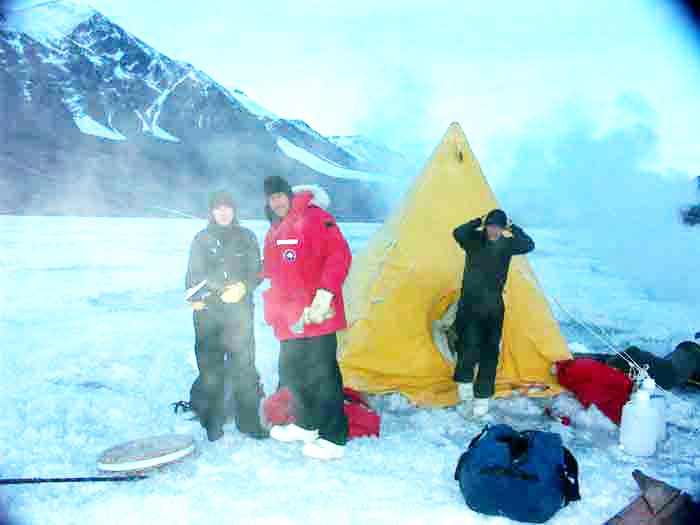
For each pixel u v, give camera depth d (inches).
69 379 204.5
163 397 187.0
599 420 165.5
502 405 177.9
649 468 139.9
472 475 117.3
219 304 151.6
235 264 153.1
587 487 128.6
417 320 187.8
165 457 132.7
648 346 267.4
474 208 198.2
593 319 329.7
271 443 149.7
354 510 117.5
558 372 182.5
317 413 142.7
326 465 137.8
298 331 135.3
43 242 726.5
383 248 200.7
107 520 113.7
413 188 206.5
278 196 143.4
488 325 166.6
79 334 273.0
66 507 117.1
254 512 116.2
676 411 174.7
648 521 113.7
